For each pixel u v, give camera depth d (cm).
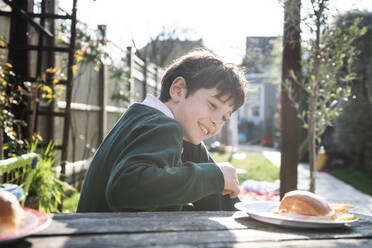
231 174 110
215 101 125
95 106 557
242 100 132
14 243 68
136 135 110
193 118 126
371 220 103
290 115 306
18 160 183
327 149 927
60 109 449
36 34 367
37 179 256
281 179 309
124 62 608
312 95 297
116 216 90
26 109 306
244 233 81
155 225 82
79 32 421
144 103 129
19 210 72
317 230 88
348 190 581
